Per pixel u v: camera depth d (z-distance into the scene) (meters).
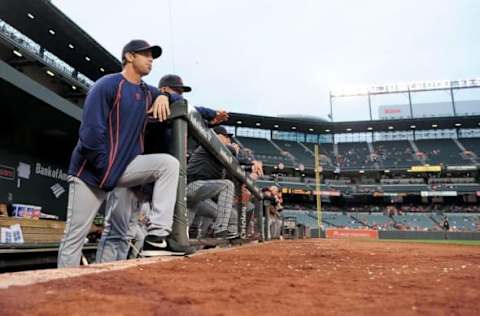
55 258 4.77
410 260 2.29
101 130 2.27
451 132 47.06
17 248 3.90
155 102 2.69
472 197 41.94
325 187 43.53
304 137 49.47
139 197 3.15
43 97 7.25
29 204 9.21
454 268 1.71
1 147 8.39
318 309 0.72
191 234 4.74
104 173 2.31
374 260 2.24
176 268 1.46
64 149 9.86
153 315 0.65
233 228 5.10
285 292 0.92
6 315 0.61
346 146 48.69
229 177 5.02
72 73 19.48
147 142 2.97
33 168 9.40
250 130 48.34
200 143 3.54
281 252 3.13
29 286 0.89
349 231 30.98
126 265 1.53
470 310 0.73
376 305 0.77
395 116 49.88
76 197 2.32
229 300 0.80
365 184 44.19
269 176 43.69
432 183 42.72
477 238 26.78
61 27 15.92
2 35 12.63
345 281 1.16
